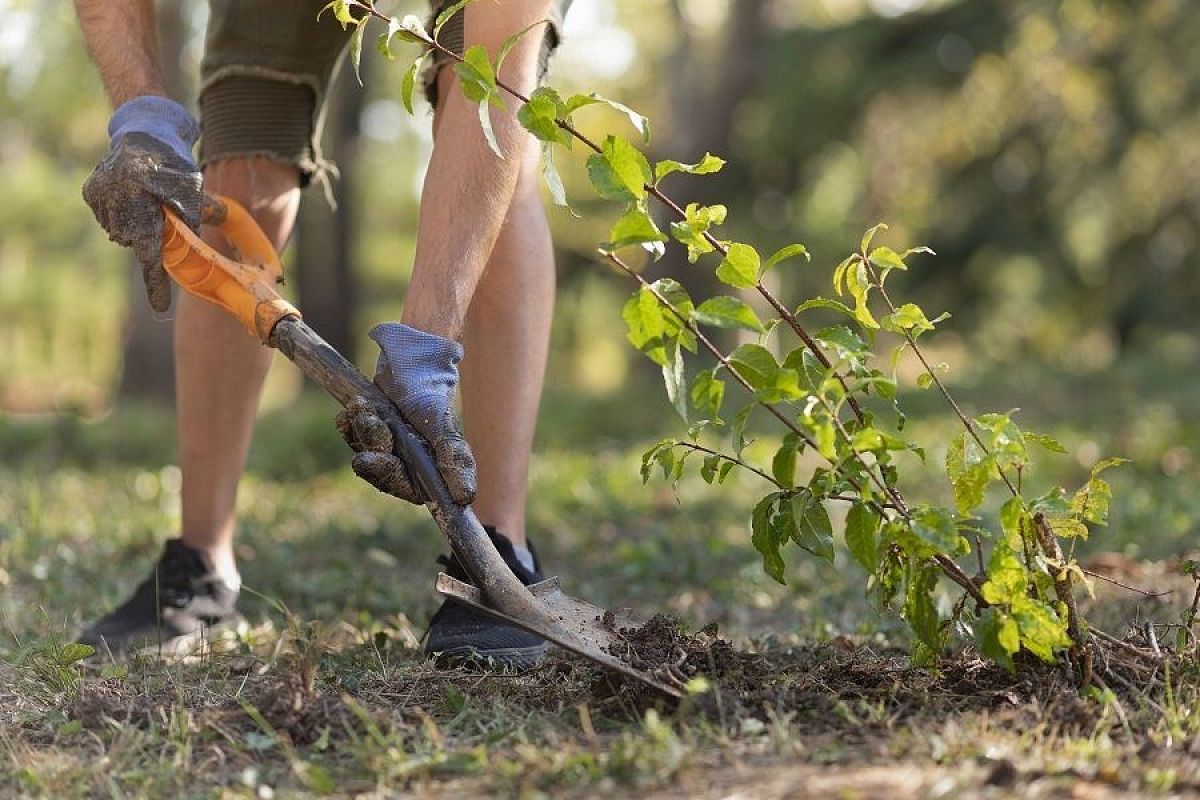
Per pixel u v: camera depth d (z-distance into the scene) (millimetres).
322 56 4977
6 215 52281
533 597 3689
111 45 4332
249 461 15484
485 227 3912
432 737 3400
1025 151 28391
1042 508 3627
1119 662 3773
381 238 49906
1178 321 31828
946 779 2973
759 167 28656
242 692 4023
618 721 3559
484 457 4438
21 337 55875
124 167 3863
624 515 9773
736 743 3324
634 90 37812
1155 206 29594
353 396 3672
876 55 27047
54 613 5672
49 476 13367
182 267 3910
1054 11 25938
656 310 3551
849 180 30625
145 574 6613
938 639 3686
